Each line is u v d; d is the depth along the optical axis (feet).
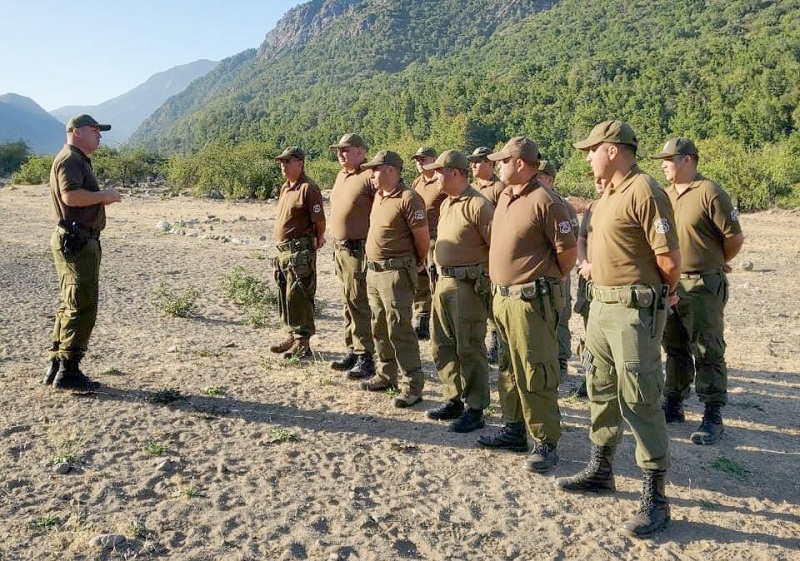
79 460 12.73
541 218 12.53
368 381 17.90
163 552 9.96
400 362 16.72
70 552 9.83
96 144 15.87
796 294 33.88
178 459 13.01
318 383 18.30
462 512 11.54
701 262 14.99
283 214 20.20
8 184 136.05
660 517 11.09
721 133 240.32
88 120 15.51
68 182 14.97
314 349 22.36
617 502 12.10
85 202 15.16
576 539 10.82
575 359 22.58
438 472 13.10
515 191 12.88
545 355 12.91
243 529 10.68
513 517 11.44
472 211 14.67
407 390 16.76
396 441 14.51
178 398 16.34
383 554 10.16
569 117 314.14
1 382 16.75
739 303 31.78
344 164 18.56
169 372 18.57
